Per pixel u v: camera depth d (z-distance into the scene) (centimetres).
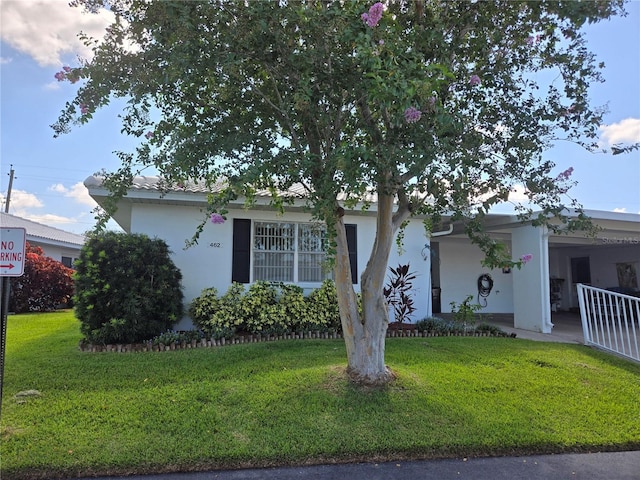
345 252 544
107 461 352
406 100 336
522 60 460
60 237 2186
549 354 724
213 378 551
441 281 1452
